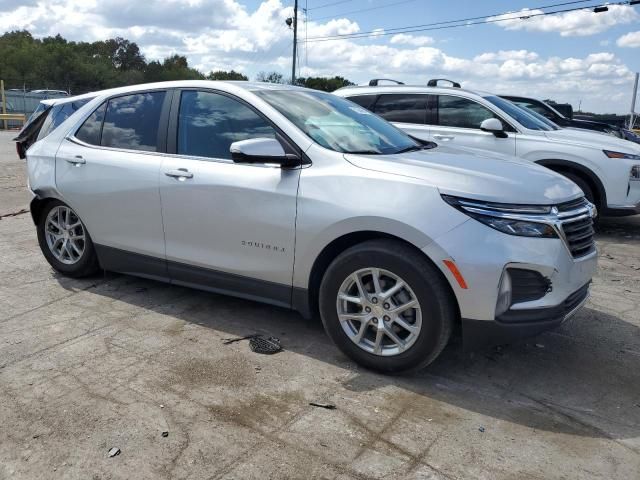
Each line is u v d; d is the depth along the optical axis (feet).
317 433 9.71
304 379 11.51
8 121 110.52
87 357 12.29
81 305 15.26
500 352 12.91
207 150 13.76
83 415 10.11
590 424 10.19
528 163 13.50
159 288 16.61
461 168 11.78
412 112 27.55
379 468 8.87
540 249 10.61
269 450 9.25
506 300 10.66
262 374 11.68
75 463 8.89
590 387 11.50
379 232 11.27
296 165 12.36
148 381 11.31
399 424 10.03
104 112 15.96
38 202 17.06
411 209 10.85
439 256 10.55
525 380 11.71
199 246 13.82
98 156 15.47
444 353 12.80
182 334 13.53
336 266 11.75
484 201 10.62
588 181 24.41
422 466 8.94
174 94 14.65
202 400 10.66
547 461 9.13
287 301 12.81
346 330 11.92
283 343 13.15
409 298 11.18
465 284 10.46
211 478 8.59
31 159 17.12
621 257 21.57
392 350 11.47
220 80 14.53
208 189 13.29
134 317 14.51
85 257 16.51
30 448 9.23
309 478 8.63
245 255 13.05
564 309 11.25
